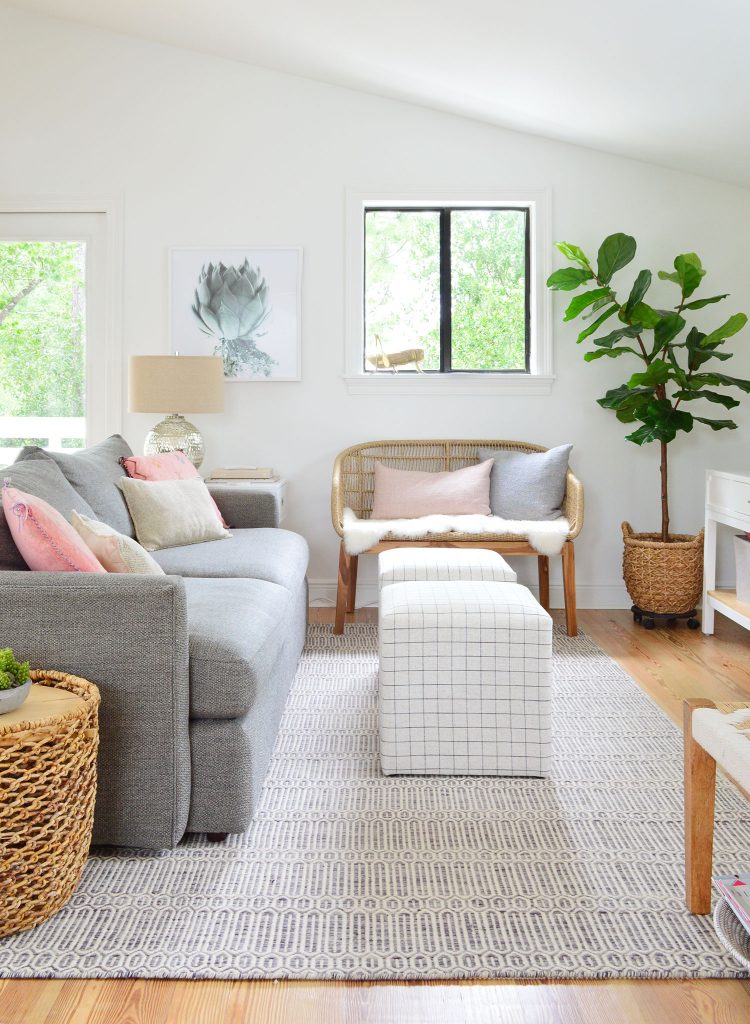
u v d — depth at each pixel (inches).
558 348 171.2
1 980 58.1
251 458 172.4
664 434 152.9
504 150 168.7
